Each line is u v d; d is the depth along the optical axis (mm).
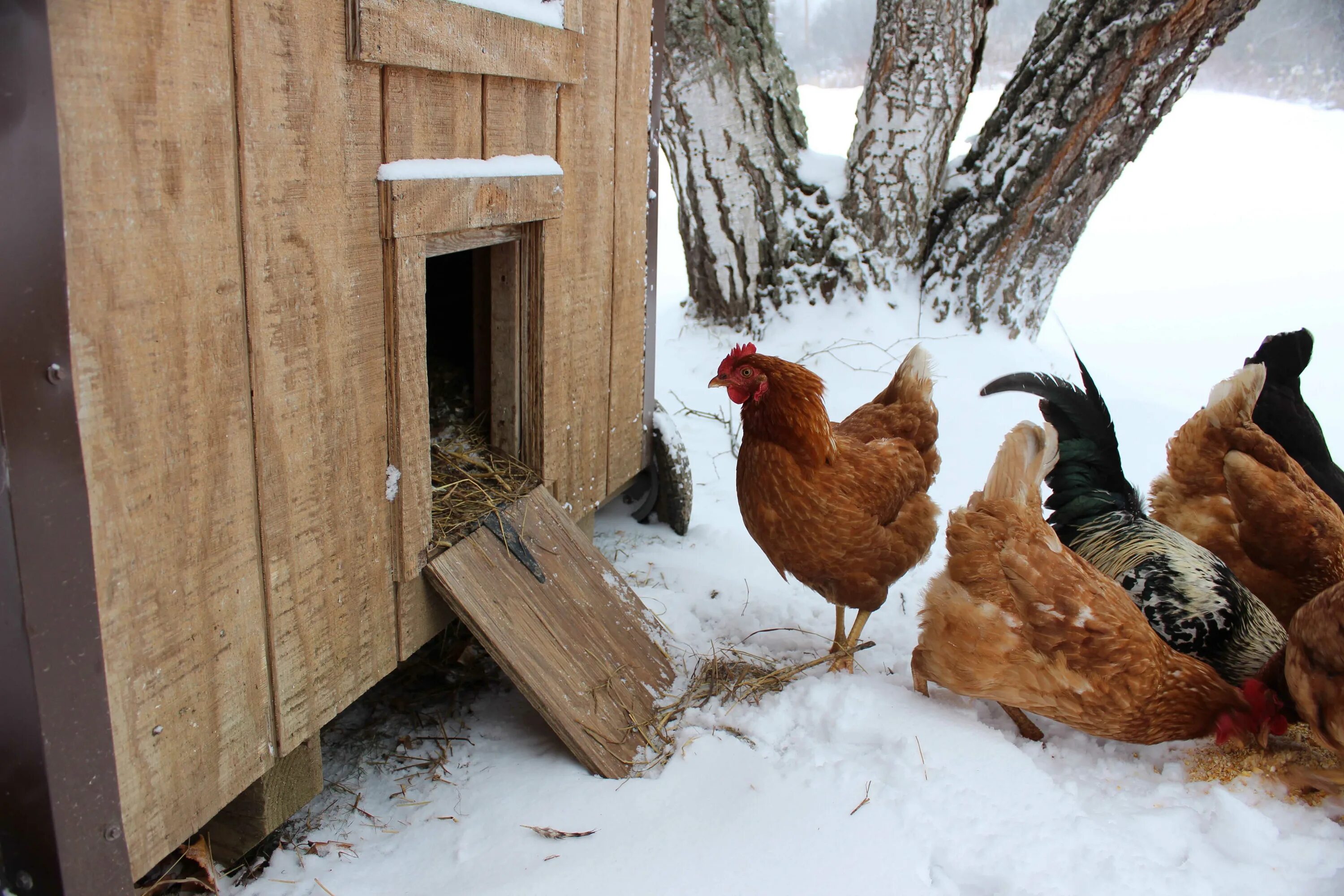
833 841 2402
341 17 2064
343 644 2375
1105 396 6555
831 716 2945
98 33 1482
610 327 3867
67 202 1462
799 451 3086
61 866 1563
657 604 3811
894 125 6453
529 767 2811
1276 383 4246
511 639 2779
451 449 3412
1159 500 4066
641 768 2779
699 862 2336
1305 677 2711
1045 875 2297
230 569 1927
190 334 1745
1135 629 2791
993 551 2863
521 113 2910
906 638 3740
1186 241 12742
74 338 1495
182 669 1821
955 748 2791
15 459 1396
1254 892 2326
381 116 2260
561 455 3555
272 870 2359
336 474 2256
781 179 6727
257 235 1890
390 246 2350
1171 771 2895
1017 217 6414
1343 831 2650
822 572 3252
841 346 6430
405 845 2482
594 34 3354
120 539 1633
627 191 3842
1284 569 3541
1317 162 16422
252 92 1830
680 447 4516
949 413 5855
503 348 3338
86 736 1583
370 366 2352
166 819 1823
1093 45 5906
